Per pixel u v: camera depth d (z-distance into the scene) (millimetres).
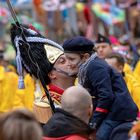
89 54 10414
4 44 20578
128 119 10195
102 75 10234
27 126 6906
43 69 10398
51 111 10133
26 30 10633
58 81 10414
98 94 10188
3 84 14070
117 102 10188
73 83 10492
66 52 10406
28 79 12969
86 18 23078
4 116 7008
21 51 10477
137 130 8586
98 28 22938
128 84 12805
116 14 22703
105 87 10172
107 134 10102
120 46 17609
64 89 10398
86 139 8273
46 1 23328
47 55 10461
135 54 17078
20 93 13812
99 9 22703
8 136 6871
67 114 8414
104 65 10344
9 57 19406
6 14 21891
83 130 8305
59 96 10305
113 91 10312
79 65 10383
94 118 10109
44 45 10531
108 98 10117
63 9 23688
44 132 8438
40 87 10430
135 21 23422
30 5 23594
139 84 12906
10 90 14047
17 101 13867
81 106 8422
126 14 23391
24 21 21766
